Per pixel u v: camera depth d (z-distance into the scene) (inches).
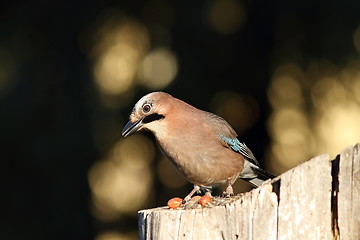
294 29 524.4
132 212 588.4
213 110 539.8
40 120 561.6
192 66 534.0
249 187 528.4
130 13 551.8
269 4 524.7
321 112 536.7
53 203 568.7
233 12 537.3
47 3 562.6
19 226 573.6
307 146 544.7
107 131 558.9
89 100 555.5
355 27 502.9
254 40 538.6
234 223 196.5
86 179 564.4
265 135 555.5
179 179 580.7
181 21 534.0
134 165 579.8
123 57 562.6
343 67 514.0
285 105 545.3
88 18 555.5
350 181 189.8
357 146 190.4
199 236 200.5
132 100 546.9
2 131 560.7
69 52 558.9
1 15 572.7
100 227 580.4
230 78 542.9
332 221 190.7
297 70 530.6
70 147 557.6
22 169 568.7
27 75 564.4
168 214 205.3
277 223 192.1
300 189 191.8
